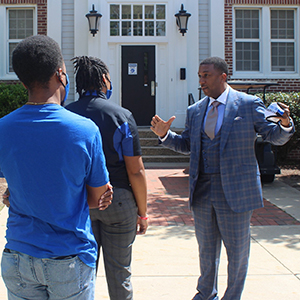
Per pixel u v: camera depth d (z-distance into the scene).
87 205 1.86
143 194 2.54
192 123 2.98
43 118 1.73
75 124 1.74
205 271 2.90
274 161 7.60
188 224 5.35
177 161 10.10
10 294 1.75
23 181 1.70
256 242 4.66
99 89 2.59
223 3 11.42
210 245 2.88
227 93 2.85
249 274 3.76
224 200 2.77
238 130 2.74
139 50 11.55
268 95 9.80
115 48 11.52
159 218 5.63
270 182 8.05
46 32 11.47
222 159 2.74
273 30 11.75
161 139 3.01
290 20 11.75
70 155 1.70
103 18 11.29
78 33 11.39
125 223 2.49
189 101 11.13
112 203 2.43
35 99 1.78
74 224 1.75
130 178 2.51
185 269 3.87
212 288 2.89
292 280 3.63
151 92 11.62
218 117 2.82
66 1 11.50
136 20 11.41
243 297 3.31
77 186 1.75
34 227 1.71
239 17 11.66
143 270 3.84
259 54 11.73
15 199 1.75
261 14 11.62
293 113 9.71
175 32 11.40
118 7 11.38
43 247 1.68
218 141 2.79
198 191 2.89
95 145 1.79
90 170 1.82
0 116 9.99
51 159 1.69
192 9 11.41
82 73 2.57
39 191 1.69
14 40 11.61
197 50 11.53
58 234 1.72
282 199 6.71
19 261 1.70
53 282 1.69
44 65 1.74
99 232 2.55
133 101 11.62
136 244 4.57
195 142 2.90
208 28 11.63
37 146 1.70
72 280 1.71
